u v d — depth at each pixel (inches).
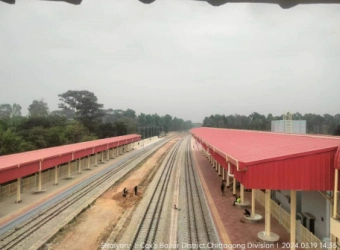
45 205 743.7
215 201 783.7
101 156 1658.5
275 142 612.4
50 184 1002.7
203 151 2057.1
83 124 2529.5
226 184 999.6
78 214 668.1
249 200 797.2
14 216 648.4
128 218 639.8
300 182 386.0
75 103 3080.7
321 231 493.4
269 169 390.0
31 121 1957.4
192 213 675.4
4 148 1117.1
